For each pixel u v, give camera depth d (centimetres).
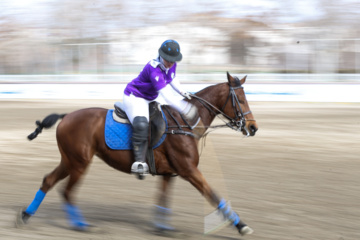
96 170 969
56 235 597
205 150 1155
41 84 2764
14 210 704
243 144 1272
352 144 1270
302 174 929
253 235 595
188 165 601
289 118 1808
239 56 2859
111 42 3044
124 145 607
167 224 641
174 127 605
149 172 622
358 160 1066
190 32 2956
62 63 3092
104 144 616
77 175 627
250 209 702
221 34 2902
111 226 638
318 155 1122
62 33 3675
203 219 665
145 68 597
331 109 2086
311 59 2720
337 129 1538
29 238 583
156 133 601
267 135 1423
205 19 3431
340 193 789
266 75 2702
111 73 2958
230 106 630
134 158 609
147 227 637
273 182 865
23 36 3541
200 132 622
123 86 2606
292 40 2777
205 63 2888
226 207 587
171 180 666
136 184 861
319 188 823
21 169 984
